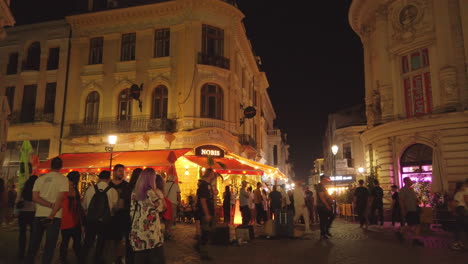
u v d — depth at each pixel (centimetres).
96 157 2164
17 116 2469
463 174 1714
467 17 1803
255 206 1689
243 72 2953
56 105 2412
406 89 2045
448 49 1842
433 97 1884
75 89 2422
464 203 923
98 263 630
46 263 600
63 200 636
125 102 2341
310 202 1803
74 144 2325
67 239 670
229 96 2336
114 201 645
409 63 2038
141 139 2191
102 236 632
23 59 2552
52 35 2520
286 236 1157
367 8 2323
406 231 1104
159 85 2300
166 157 2005
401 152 1975
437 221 1473
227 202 1507
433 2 1925
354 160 3600
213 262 746
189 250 897
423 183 1886
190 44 2250
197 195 803
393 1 2100
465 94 1783
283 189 1670
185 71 2220
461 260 774
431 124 1828
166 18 2347
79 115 2386
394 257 809
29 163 1598
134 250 479
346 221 1900
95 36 2453
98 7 2539
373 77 2342
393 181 1984
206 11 2316
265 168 2330
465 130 1744
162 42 2352
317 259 783
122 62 2364
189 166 2214
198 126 2178
